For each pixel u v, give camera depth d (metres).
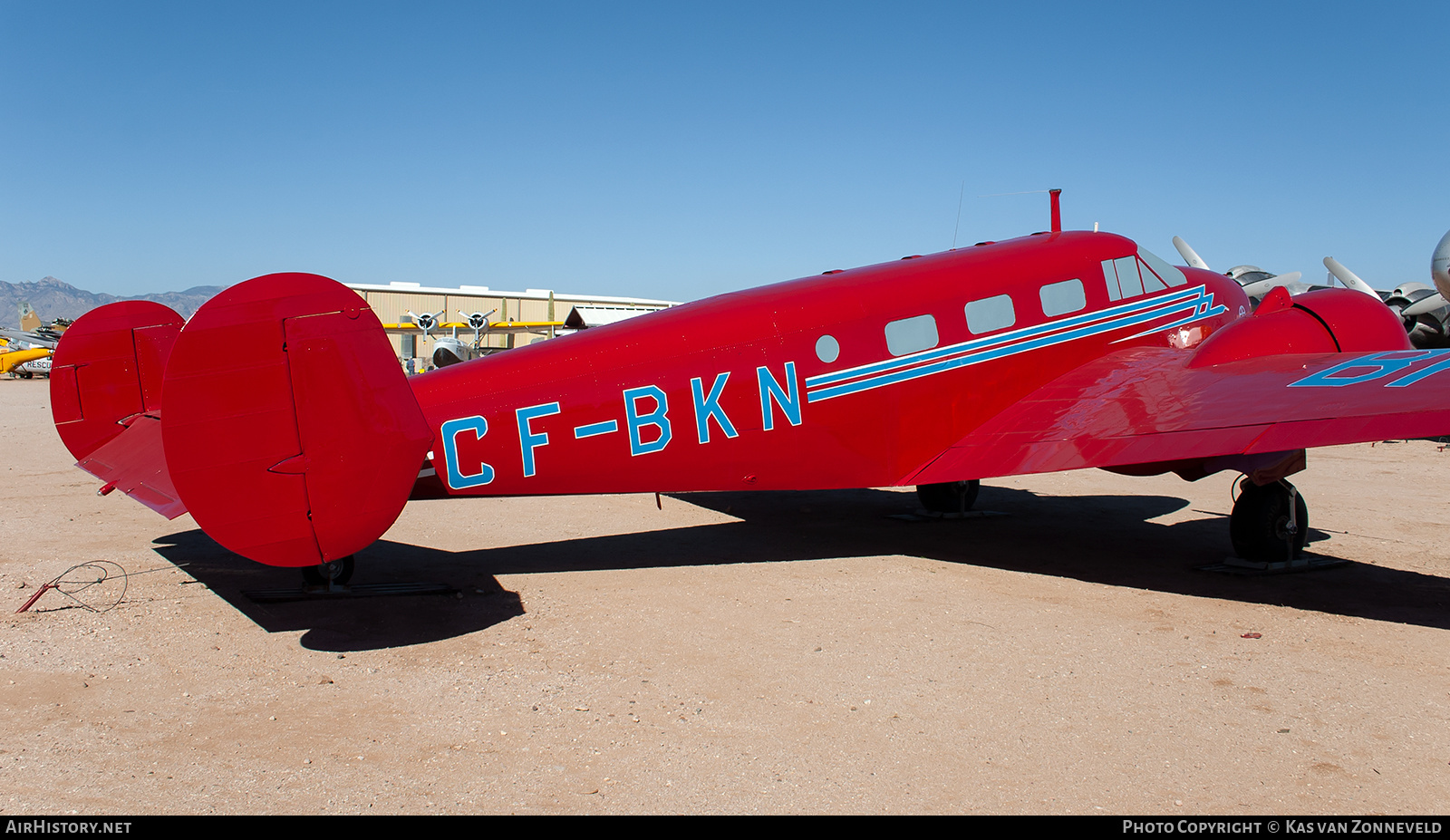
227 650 5.21
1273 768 3.71
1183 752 3.87
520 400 6.29
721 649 5.27
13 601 6.14
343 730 4.10
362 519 5.02
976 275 7.80
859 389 7.23
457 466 6.15
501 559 7.63
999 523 9.38
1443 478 12.40
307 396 4.86
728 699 4.50
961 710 4.34
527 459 6.33
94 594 6.35
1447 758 3.80
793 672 4.87
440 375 6.24
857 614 5.97
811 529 9.02
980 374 7.69
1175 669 4.89
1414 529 8.81
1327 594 6.48
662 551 7.98
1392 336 7.59
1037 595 6.46
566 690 4.61
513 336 50.19
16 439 16.66
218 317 4.66
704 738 4.04
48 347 45.59
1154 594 6.48
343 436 4.94
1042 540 8.48
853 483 7.41
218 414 4.68
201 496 4.68
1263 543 7.05
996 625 5.71
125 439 7.15
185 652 5.16
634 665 4.99
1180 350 8.18
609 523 9.35
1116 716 4.26
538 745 3.96
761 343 6.93
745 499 10.95
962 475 7.06
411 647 5.29
